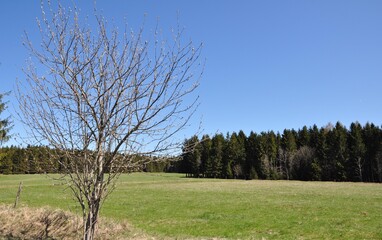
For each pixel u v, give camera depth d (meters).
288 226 18.97
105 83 5.43
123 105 5.29
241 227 18.67
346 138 89.00
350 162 84.50
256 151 100.88
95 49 5.49
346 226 18.94
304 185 60.25
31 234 12.96
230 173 101.44
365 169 83.81
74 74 5.23
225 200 33.34
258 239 15.48
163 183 66.94
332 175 86.69
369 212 24.31
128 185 59.78
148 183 66.44
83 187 5.44
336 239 15.79
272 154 99.25
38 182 60.47
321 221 20.59
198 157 103.50
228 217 22.27
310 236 16.38
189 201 32.41
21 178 74.50
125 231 13.45
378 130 84.31
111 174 5.54
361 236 16.34
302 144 102.19
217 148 103.81
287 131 101.75
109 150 5.49
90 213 5.43
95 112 5.25
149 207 27.59
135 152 5.47
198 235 16.27
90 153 5.44
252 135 103.50
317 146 92.56
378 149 82.50
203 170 103.06
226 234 16.72
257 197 36.38
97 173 5.48
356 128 87.81
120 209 26.17
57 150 5.33
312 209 26.06
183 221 20.66
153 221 20.61
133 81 5.32
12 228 13.39
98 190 5.49
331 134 91.06
